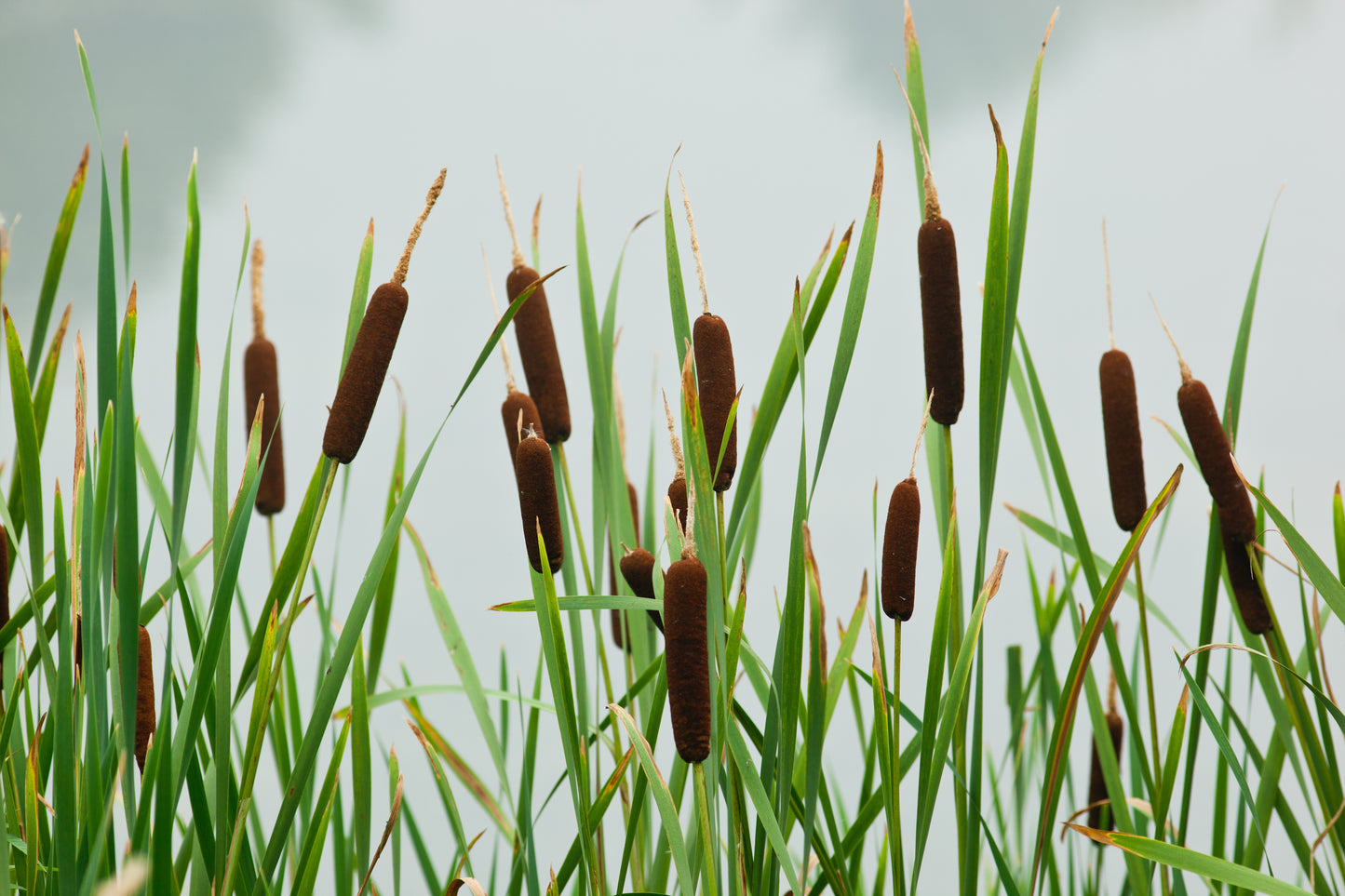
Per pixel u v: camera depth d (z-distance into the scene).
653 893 3.41
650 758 3.32
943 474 3.62
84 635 3.25
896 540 3.36
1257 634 3.59
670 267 3.40
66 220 3.44
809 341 3.41
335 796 3.62
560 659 3.34
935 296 3.40
